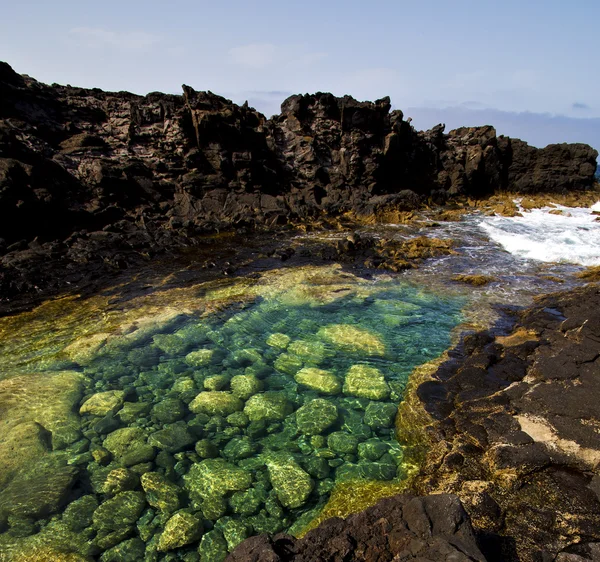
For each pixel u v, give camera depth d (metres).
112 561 6.59
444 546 4.84
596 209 32.66
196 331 13.67
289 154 31.33
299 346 12.82
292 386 11.06
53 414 9.87
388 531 5.61
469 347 12.18
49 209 20.36
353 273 18.41
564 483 6.92
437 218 28.83
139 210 24.34
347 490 7.77
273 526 7.18
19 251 18.62
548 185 37.72
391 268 18.70
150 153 26.56
